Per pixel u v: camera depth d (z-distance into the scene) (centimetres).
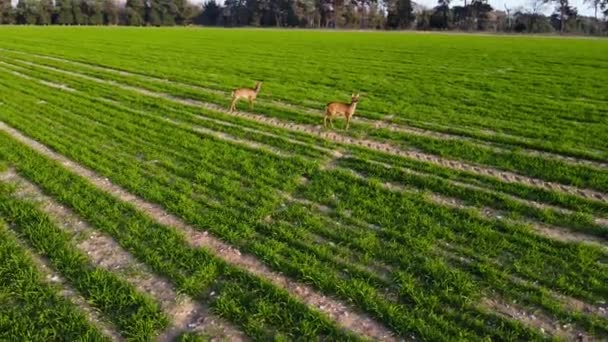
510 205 1159
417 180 1320
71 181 1304
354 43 6556
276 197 1199
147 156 1515
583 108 2264
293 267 878
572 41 7344
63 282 847
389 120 2069
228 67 3791
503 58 4575
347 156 1561
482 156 1552
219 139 1709
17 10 13100
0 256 914
